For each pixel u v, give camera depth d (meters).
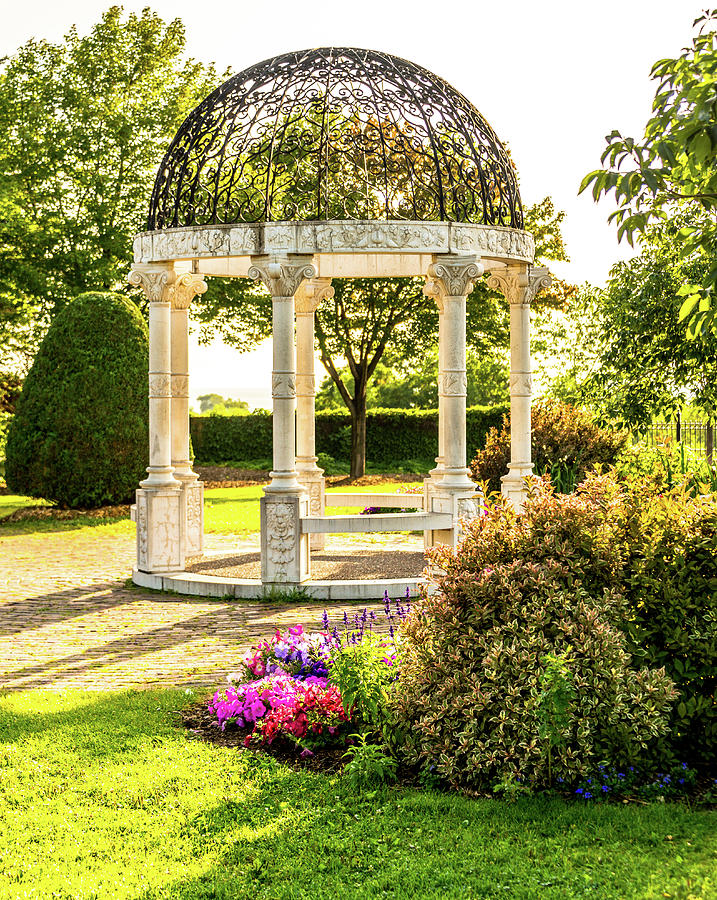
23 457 21.47
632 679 5.75
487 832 5.10
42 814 5.41
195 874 4.71
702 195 5.93
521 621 6.05
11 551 16.86
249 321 30.64
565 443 15.39
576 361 20.00
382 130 12.53
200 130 12.45
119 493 21.69
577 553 6.28
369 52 12.28
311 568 13.29
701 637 6.00
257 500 25.56
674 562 6.15
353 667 6.46
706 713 5.94
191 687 8.07
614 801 5.49
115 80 28.08
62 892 4.54
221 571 13.25
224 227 11.67
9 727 6.90
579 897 4.36
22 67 28.06
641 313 15.11
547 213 31.52
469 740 5.72
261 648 7.75
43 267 26.45
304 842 5.04
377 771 5.79
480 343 32.47
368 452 36.78
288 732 6.47
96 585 13.37
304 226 11.43
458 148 12.24
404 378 53.38
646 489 6.94
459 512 11.97
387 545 16.88
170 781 5.88
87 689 8.12
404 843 5.00
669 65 5.96
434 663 6.13
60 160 27.25
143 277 12.62
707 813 5.27
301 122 17.39
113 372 21.42
